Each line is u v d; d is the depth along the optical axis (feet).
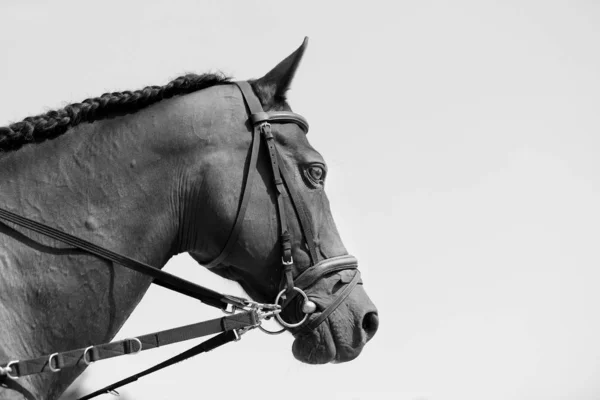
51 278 12.39
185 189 13.55
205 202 13.58
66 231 12.60
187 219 13.66
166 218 13.44
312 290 13.94
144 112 13.61
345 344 13.92
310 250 13.94
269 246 13.76
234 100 14.17
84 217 12.77
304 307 13.74
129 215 13.09
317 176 14.17
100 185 12.97
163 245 13.50
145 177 13.28
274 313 13.56
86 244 12.61
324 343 13.87
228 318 13.25
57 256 12.48
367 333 14.30
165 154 13.46
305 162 14.07
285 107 14.57
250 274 14.10
